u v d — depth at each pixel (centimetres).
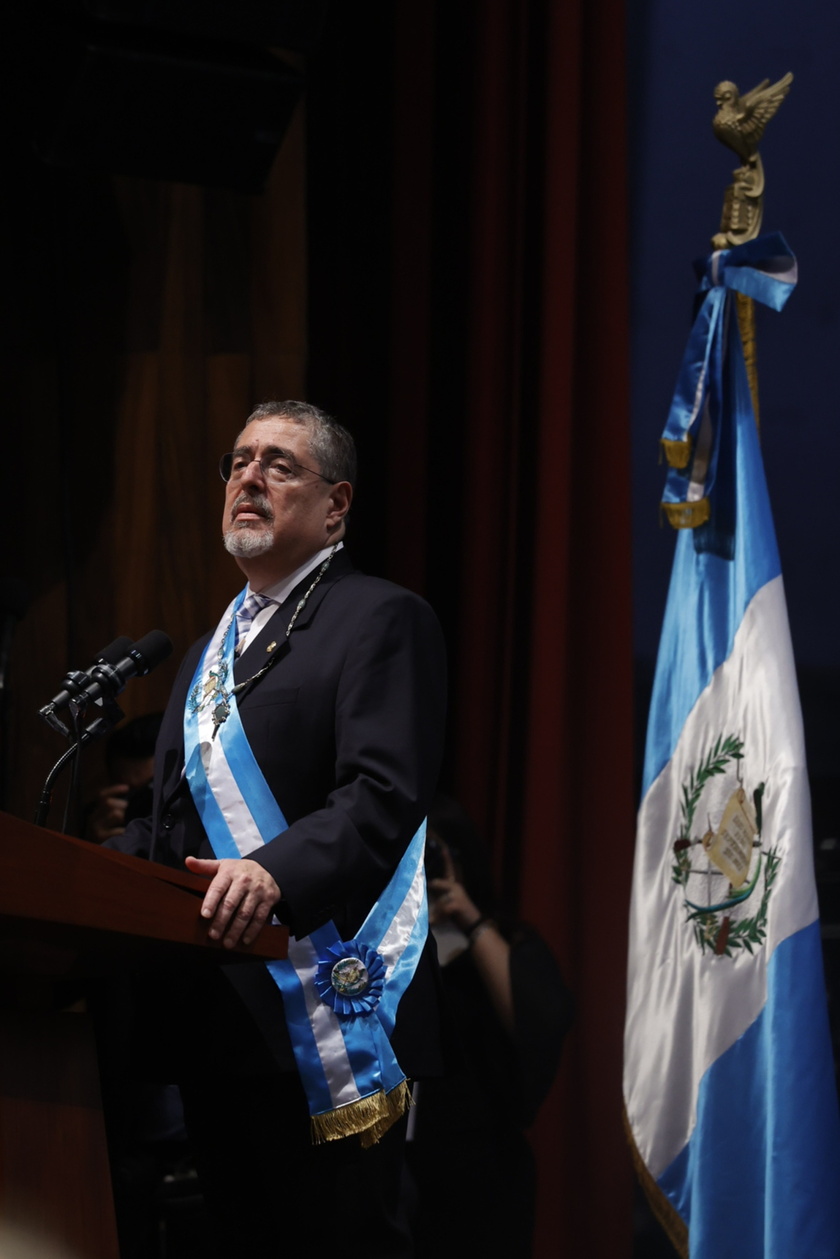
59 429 878
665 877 721
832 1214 636
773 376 878
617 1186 800
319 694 424
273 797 418
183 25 755
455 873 759
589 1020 812
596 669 838
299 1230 409
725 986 682
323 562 461
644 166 898
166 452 891
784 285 715
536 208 869
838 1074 780
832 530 867
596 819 827
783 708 689
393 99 878
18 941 319
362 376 893
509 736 850
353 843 379
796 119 896
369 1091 400
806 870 667
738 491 724
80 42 750
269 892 350
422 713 420
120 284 894
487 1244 703
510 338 863
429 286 876
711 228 904
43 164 880
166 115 786
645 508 883
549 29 860
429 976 431
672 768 729
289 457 459
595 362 855
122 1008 519
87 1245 308
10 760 848
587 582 845
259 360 904
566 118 854
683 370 731
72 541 874
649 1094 704
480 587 846
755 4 907
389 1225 424
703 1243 666
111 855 308
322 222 907
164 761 455
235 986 406
